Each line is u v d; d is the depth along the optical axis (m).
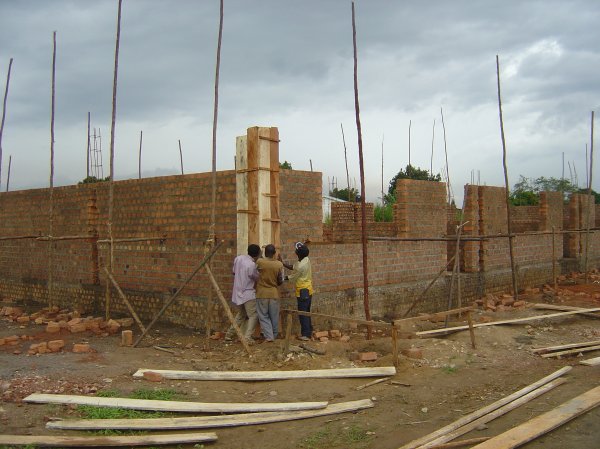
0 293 17.53
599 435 6.09
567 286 19.33
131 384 7.98
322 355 9.54
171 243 12.21
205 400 7.53
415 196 14.54
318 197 11.94
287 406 7.21
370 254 13.12
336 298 12.11
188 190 11.80
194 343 10.58
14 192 16.89
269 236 10.55
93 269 14.27
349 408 7.22
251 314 10.33
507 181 15.38
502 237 16.80
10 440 5.99
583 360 9.64
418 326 12.47
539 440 6.01
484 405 7.34
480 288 16.42
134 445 6.17
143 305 12.84
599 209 26.34
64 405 7.06
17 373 8.22
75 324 11.55
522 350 10.27
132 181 13.15
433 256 15.00
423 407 7.34
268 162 10.55
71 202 14.87
